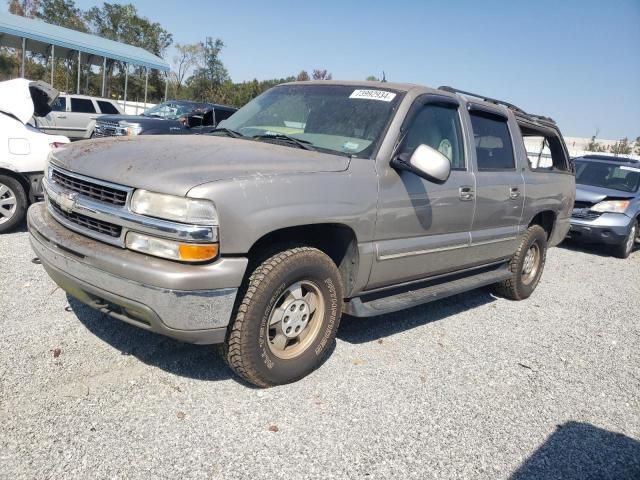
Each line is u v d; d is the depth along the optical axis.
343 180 3.40
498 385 3.88
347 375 3.68
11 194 6.21
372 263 3.71
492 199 4.84
